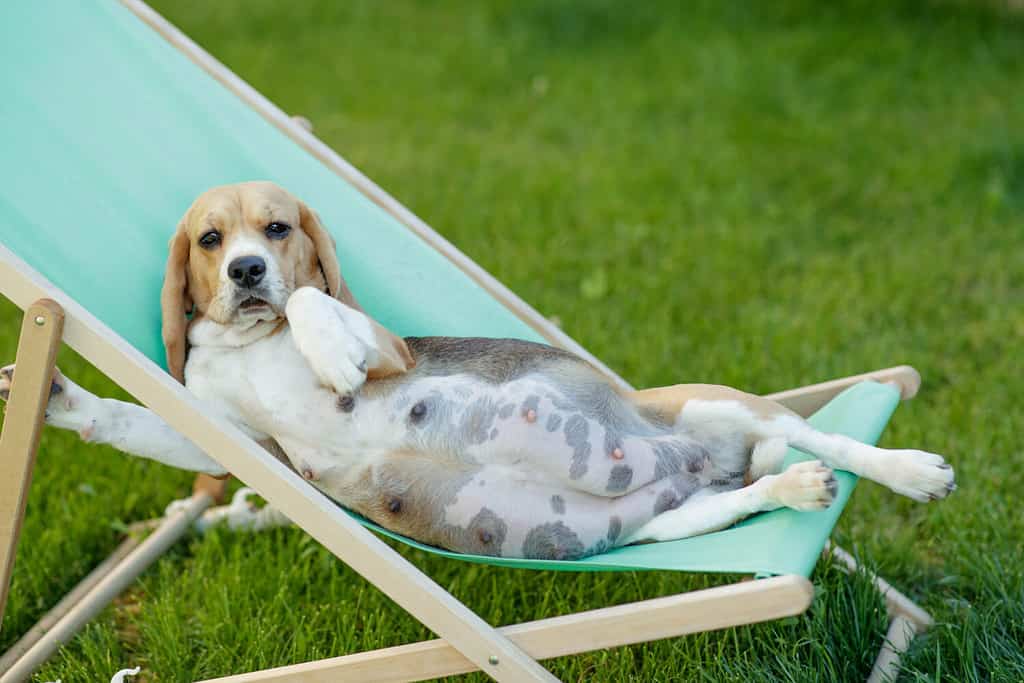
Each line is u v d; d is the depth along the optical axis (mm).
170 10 12266
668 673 4121
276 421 3734
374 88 10469
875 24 11359
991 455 5301
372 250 4422
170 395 3203
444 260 4477
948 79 10148
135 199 4133
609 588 4617
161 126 4375
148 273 3992
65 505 5051
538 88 10359
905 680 4016
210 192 3934
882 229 7852
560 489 3629
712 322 6711
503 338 3986
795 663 3998
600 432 3633
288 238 3926
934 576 4695
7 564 3420
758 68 10391
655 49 11141
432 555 4789
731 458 3766
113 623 4543
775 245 7699
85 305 3719
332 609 4477
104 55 4414
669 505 3633
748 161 8883
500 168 8766
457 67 10930
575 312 6746
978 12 11453
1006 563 4473
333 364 3463
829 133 9234
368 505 3709
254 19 12164
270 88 10328
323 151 4734
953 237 7586
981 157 8570
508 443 3600
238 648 4281
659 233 7746
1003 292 6926
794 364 6215
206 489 4957
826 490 3170
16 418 3268
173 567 4801
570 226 7945
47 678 4152
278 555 4770
